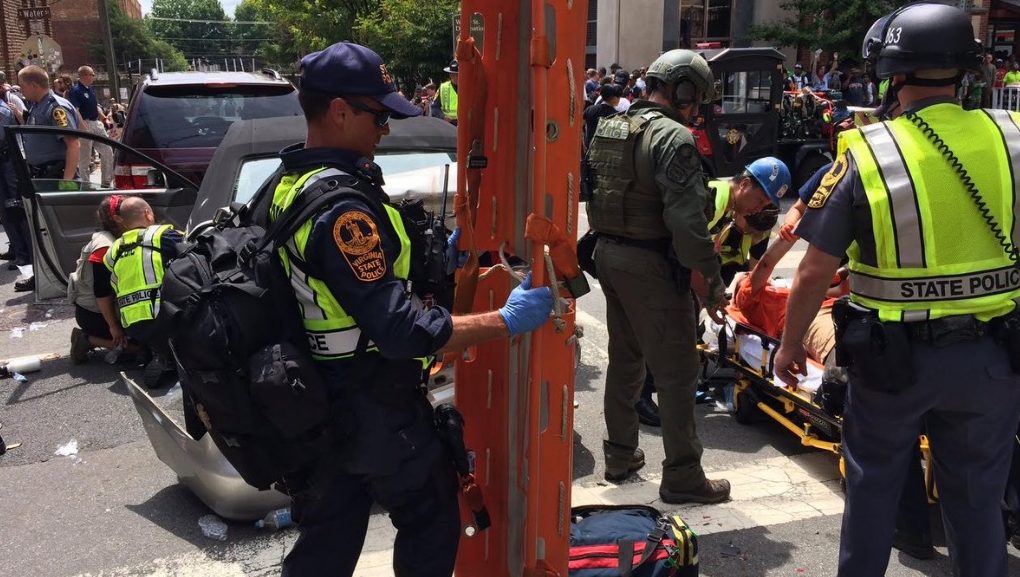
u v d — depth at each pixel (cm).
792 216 365
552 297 191
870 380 216
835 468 368
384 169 462
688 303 312
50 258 612
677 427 324
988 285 209
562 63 189
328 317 186
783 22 2033
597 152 318
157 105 687
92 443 421
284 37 4484
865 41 233
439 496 204
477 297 245
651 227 303
